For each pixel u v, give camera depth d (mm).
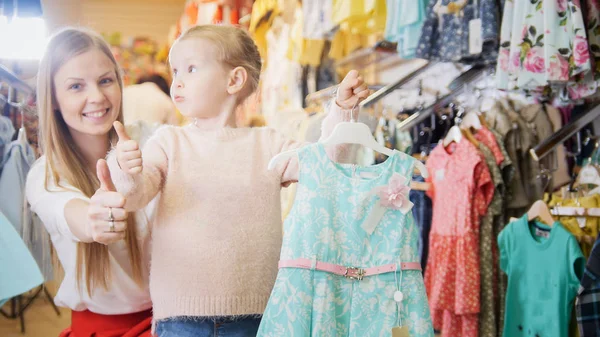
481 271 2609
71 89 1562
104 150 1688
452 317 2652
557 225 2191
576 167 2637
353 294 1367
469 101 3127
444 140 2830
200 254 1341
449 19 2611
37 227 2438
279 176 1472
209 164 1405
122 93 1690
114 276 1612
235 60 1459
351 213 1395
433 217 2803
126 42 5164
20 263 1402
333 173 1410
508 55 2338
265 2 3893
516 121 2830
